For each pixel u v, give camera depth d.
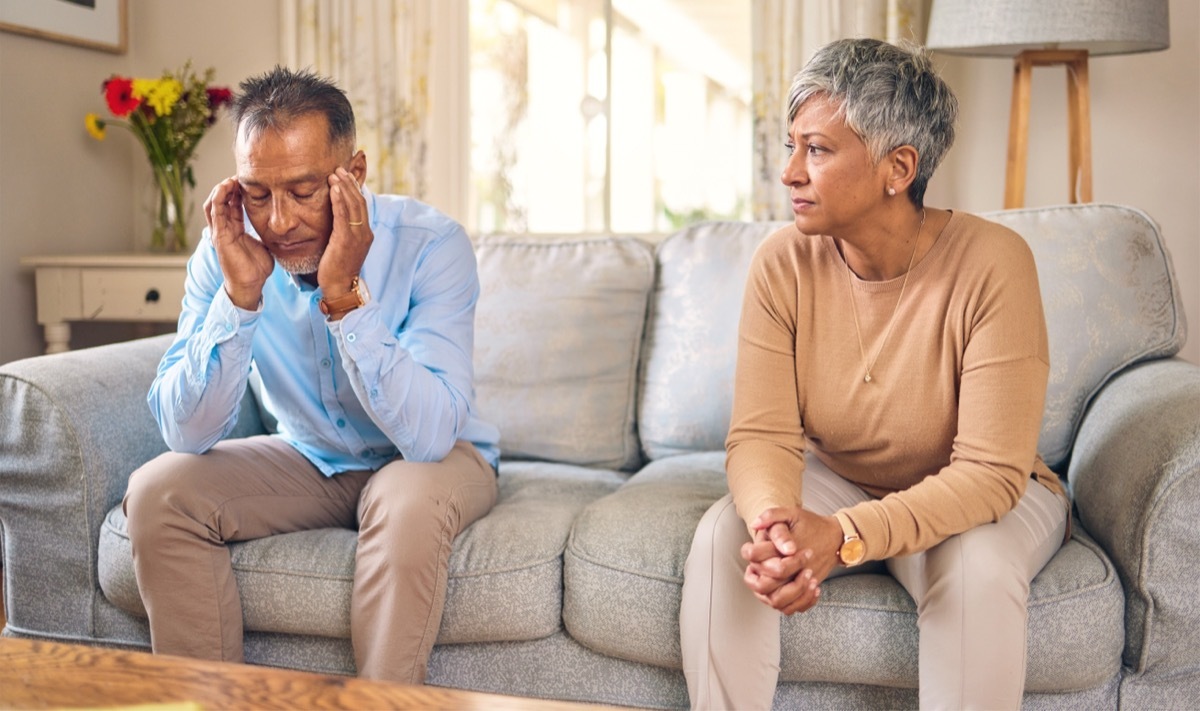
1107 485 1.63
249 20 3.47
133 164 3.58
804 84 1.47
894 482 1.63
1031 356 1.47
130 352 2.02
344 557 1.68
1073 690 1.51
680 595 1.55
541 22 3.40
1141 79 3.00
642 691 1.62
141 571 1.63
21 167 3.11
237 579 1.69
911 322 1.54
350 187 1.58
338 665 1.70
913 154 1.46
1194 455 1.48
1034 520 1.51
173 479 1.65
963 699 1.36
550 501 1.91
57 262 3.02
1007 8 2.46
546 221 3.46
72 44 3.28
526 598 1.63
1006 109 3.11
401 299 1.80
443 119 3.39
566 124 3.41
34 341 3.18
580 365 2.27
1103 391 1.93
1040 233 2.06
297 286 1.74
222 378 1.66
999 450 1.44
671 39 3.36
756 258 1.68
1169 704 1.54
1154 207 3.03
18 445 1.78
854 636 1.49
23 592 1.82
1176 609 1.49
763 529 1.37
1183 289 3.03
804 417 1.65
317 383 1.79
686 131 3.39
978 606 1.36
